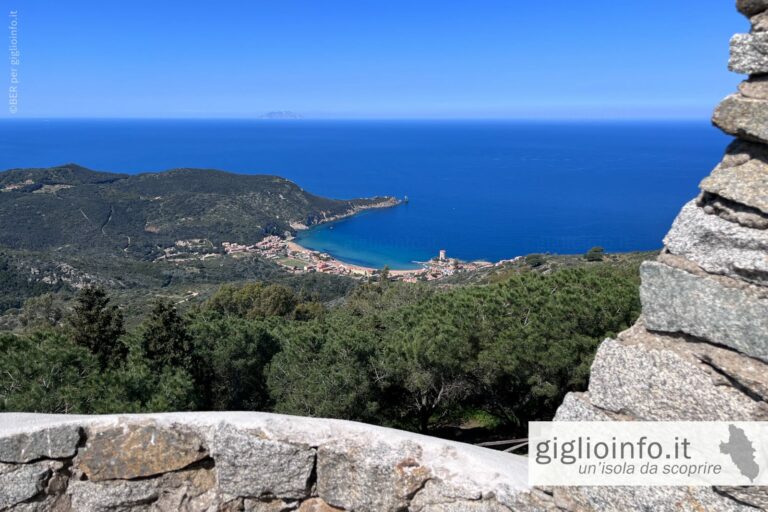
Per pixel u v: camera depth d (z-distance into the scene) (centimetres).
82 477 343
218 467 333
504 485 295
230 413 346
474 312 1032
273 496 331
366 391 1101
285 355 1255
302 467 325
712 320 282
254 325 1411
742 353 273
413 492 308
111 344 1316
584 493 295
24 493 336
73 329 1348
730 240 282
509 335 948
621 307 885
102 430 342
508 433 1265
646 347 307
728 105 302
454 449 315
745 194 281
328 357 1138
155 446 338
